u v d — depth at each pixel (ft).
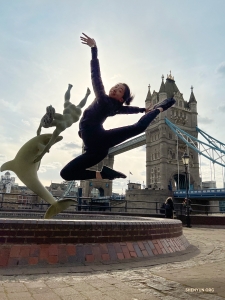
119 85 12.75
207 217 58.44
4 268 12.44
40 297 8.90
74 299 8.84
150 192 169.37
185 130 282.77
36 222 13.96
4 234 13.38
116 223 16.02
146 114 13.07
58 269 12.64
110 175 13.74
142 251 16.53
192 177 265.95
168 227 19.92
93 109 12.76
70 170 13.39
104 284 10.69
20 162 21.12
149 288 10.32
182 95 294.87
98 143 12.75
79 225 14.76
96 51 13.07
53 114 17.88
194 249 21.49
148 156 277.23
